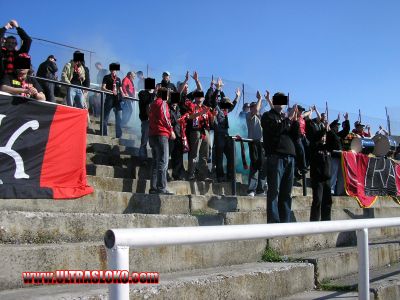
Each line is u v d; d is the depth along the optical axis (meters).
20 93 6.10
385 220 4.21
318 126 8.38
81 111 6.31
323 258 5.96
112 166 8.53
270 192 7.25
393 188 11.63
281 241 6.42
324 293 5.37
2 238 4.48
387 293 5.35
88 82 10.86
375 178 11.12
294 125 7.56
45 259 4.08
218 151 9.74
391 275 6.25
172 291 3.95
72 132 6.17
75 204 6.20
